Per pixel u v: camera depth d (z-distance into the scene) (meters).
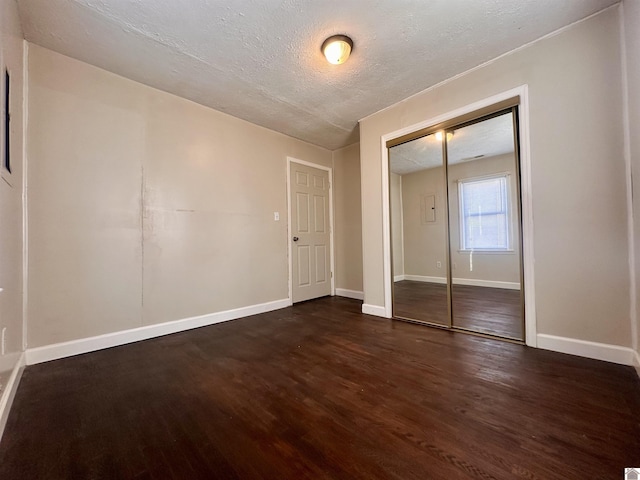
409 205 4.21
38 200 2.03
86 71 2.28
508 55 2.24
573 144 1.96
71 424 1.31
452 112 2.57
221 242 3.13
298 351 2.20
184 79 2.52
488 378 1.67
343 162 4.50
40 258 2.04
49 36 1.96
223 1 1.68
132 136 2.51
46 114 2.08
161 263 2.66
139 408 1.44
